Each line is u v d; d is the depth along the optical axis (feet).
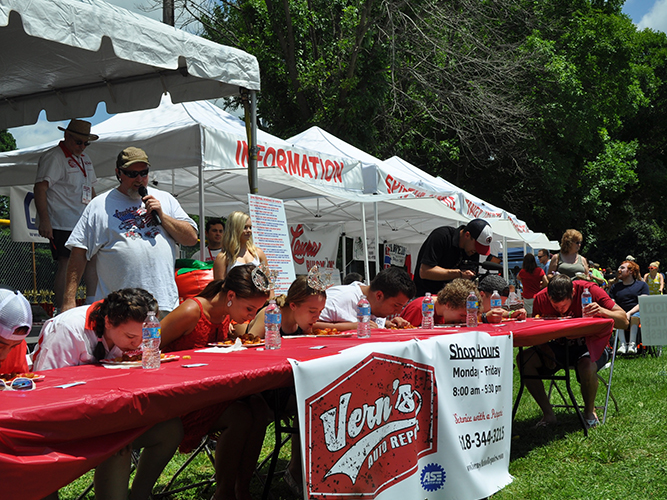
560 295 18.15
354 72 59.62
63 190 16.61
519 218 84.28
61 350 8.74
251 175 17.39
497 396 12.27
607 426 16.65
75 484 12.32
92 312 8.86
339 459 8.44
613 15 85.40
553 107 74.28
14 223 23.27
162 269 13.01
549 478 12.58
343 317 14.33
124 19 11.96
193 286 14.99
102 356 8.90
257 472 11.88
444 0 65.00
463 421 11.12
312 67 57.47
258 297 10.15
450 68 65.21
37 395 5.76
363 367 9.00
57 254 16.65
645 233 158.30
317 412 8.14
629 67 85.61
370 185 28.30
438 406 10.48
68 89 17.20
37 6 10.03
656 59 106.73
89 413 5.41
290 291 12.28
